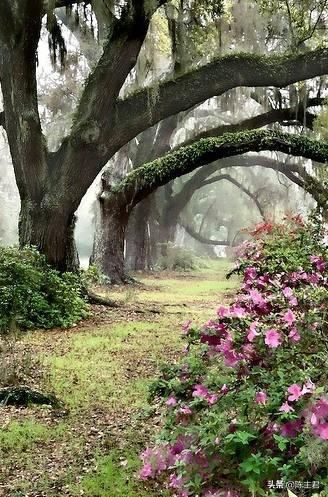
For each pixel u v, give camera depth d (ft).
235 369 9.29
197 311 43.06
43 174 39.58
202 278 84.07
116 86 39.27
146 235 89.71
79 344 29.12
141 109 41.19
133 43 38.81
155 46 55.26
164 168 55.77
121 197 58.95
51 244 40.09
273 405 8.54
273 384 8.80
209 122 103.96
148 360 25.25
